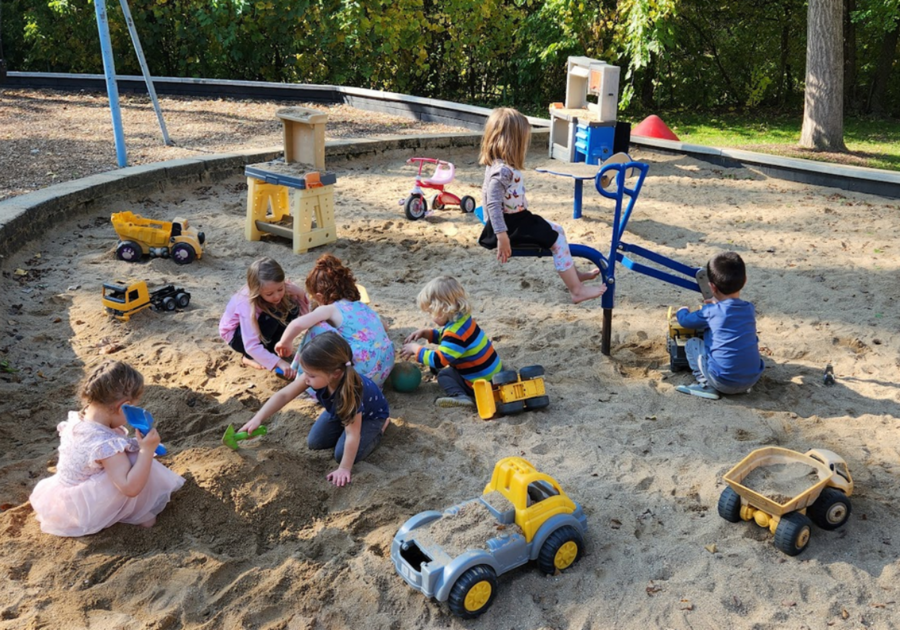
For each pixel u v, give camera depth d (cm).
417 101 1473
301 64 1697
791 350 593
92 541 368
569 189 1052
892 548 379
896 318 648
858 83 1959
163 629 324
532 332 624
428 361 512
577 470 441
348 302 502
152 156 1100
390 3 1603
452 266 779
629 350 595
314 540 377
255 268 528
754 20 1872
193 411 494
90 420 372
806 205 987
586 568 365
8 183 931
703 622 333
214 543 375
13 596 337
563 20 1584
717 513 403
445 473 437
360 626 331
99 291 681
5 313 628
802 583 355
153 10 1705
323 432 448
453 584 328
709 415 500
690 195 1029
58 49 1744
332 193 815
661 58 1630
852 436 475
